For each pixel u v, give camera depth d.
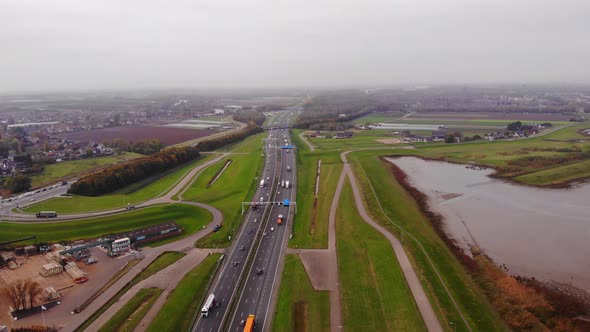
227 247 152.75
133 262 141.38
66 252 142.62
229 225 173.00
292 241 157.38
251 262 140.62
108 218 174.12
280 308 113.12
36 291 115.00
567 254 150.38
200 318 108.81
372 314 109.94
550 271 137.12
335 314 110.81
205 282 127.19
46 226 165.00
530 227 177.12
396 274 128.12
